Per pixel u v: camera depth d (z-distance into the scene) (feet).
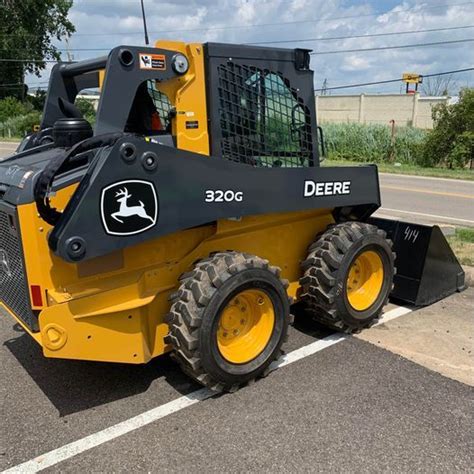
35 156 12.58
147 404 11.68
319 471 9.48
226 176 11.53
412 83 138.21
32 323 10.81
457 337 14.99
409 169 65.10
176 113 11.73
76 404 11.71
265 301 12.39
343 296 14.26
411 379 12.62
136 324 11.32
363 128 83.41
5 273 12.02
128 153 10.04
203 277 11.34
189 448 10.14
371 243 14.70
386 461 9.73
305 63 13.69
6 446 10.27
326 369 13.10
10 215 10.73
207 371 11.41
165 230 10.78
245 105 12.67
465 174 60.23
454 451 10.03
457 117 70.23
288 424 10.86
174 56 11.34
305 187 13.17
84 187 9.84
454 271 18.15
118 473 9.49
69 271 10.66
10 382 12.67
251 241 13.44
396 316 16.46
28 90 192.03
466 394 11.99
